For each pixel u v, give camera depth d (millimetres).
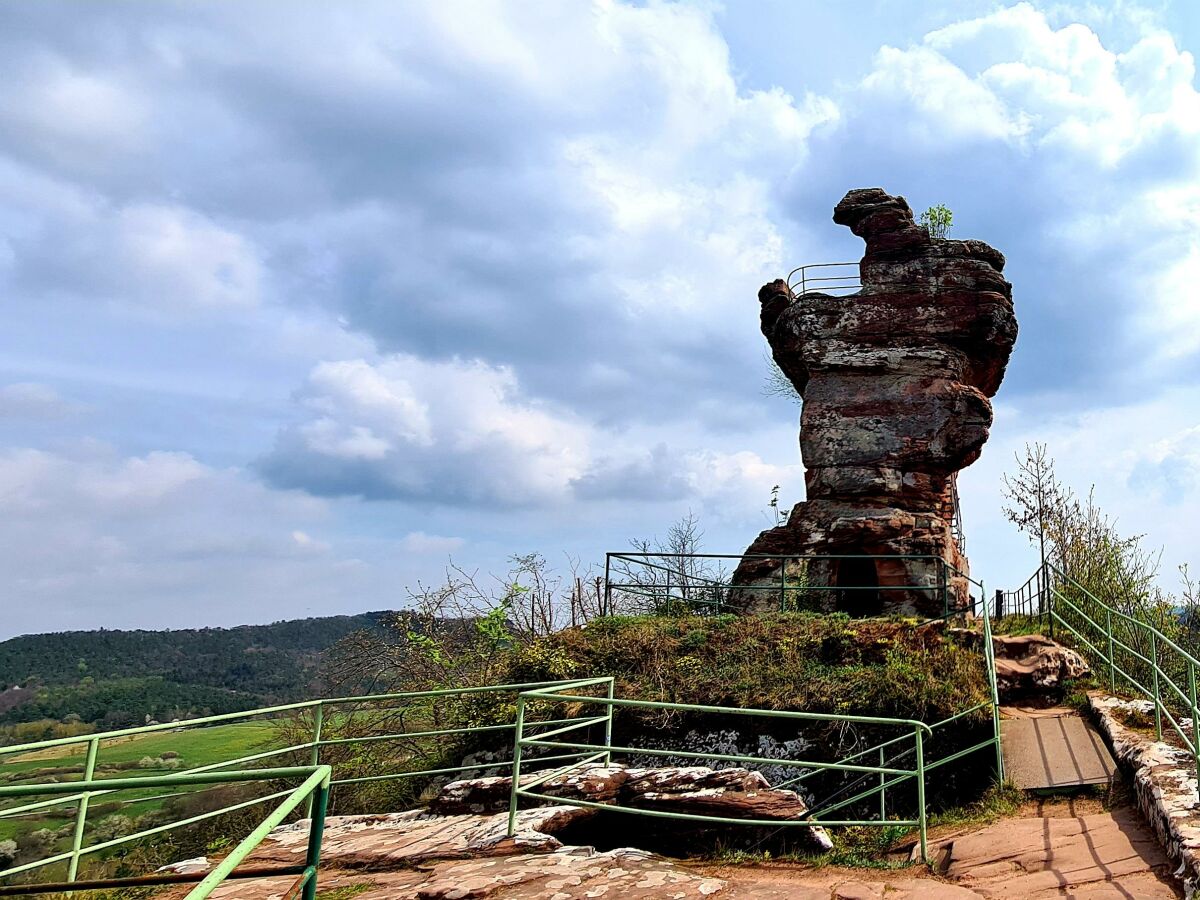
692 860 8094
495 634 17391
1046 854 7219
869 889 6762
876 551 16281
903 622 13273
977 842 7898
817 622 13570
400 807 13805
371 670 19562
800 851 8578
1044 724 11234
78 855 7797
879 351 17203
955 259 17422
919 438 16641
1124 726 10438
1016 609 19297
